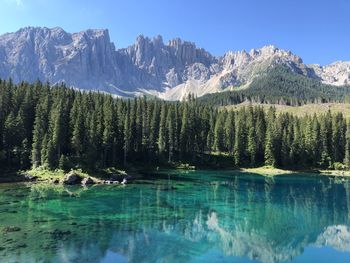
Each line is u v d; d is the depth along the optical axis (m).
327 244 50.91
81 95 150.62
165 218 61.19
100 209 66.19
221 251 45.91
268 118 188.50
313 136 167.00
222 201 78.69
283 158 162.88
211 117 187.12
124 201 74.81
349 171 158.38
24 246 43.56
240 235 53.47
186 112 164.50
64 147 117.25
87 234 49.91
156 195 83.50
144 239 49.09
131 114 146.88
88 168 108.69
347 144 163.12
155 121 157.00
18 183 95.12
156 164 149.88
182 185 101.81
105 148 118.56
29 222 54.69
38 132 108.81
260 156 169.00
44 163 105.81
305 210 72.56
